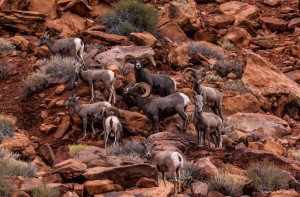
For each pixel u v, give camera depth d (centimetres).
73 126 6769
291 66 9000
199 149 6053
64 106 6956
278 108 7888
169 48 8656
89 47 8425
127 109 7075
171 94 6688
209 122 6097
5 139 6244
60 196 5003
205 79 8006
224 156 5897
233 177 5356
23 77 7700
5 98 7325
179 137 6259
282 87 7956
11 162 5522
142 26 9181
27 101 7181
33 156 6172
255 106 7631
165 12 9669
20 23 8862
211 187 5256
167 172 5444
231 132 6831
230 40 9650
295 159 6353
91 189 5062
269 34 10125
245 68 8062
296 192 5169
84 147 6044
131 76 7238
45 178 5225
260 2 10969
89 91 7156
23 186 5038
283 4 11000
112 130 6419
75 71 7206
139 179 5234
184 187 5278
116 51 8062
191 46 8731
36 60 8112
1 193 4900
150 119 6638
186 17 9425
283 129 7206
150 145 5259
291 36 10038
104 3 9812
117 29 9038
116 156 5969
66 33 8862
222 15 10112
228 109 7488
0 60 8006
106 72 6956
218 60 8694
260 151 6009
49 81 7325
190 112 6975
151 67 8219
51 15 9150
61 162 5378
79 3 9319
